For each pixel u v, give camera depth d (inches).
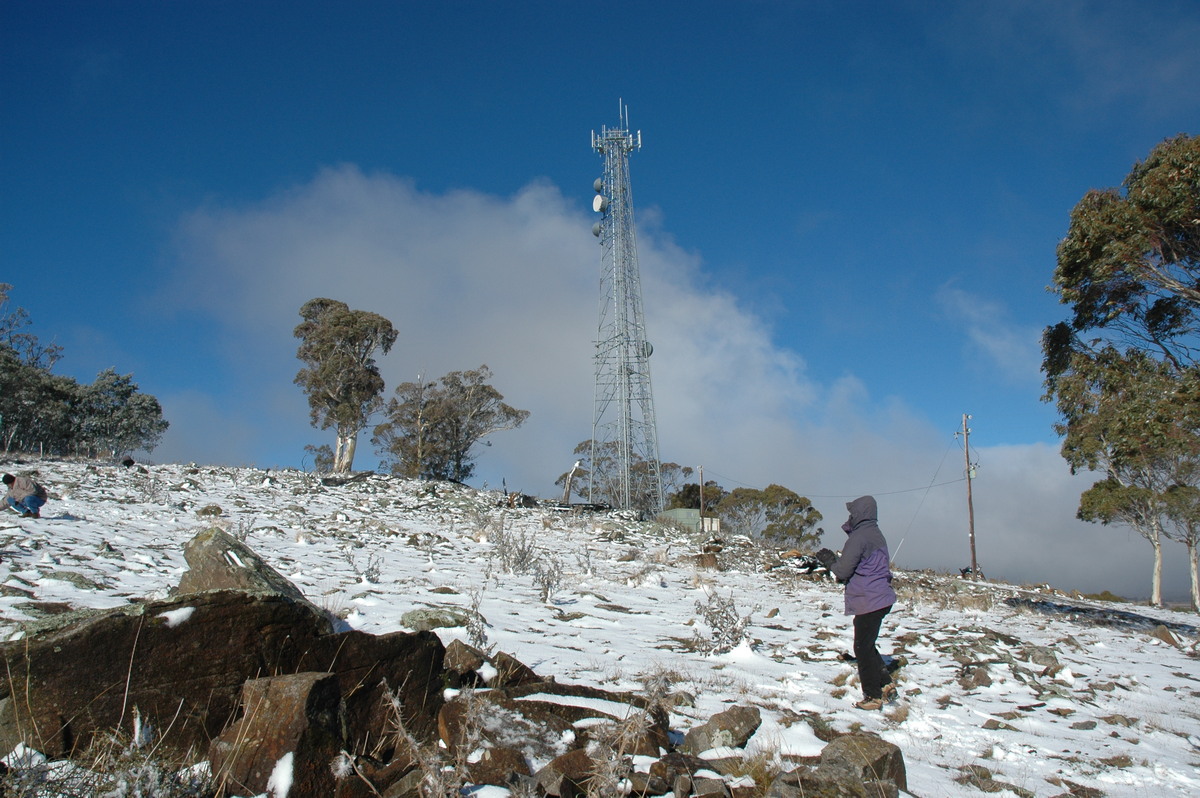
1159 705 308.2
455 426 1937.7
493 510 1071.6
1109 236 578.9
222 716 131.8
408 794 120.3
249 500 800.3
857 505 262.1
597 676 229.1
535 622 321.7
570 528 953.5
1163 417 561.6
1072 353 650.2
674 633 344.5
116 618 126.6
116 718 123.8
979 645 366.9
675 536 1003.3
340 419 1777.8
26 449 1521.9
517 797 122.0
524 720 149.3
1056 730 244.8
